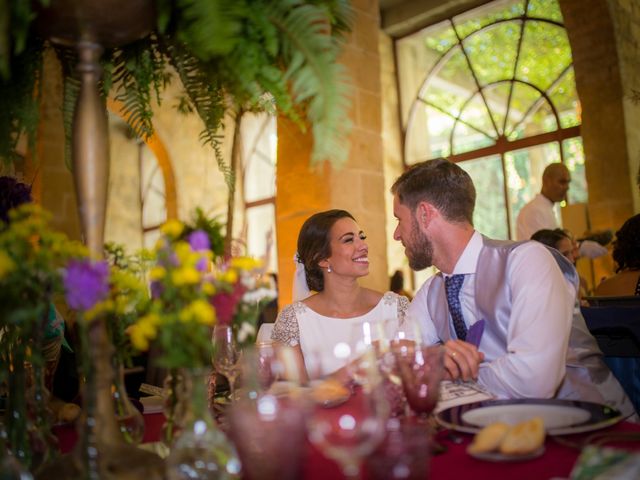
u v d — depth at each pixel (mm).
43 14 1009
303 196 4055
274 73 1096
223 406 1530
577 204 6926
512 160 8430
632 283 2564
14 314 919
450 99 9133
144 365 2477
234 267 961
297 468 822
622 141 6258
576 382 1760
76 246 1013
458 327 1920
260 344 1478
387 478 784
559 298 1658
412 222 1915
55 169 6297
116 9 1007
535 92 8203
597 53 6387
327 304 2670
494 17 8602
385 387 1134
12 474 834
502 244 1825
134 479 872
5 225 1047
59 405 1583
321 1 1126
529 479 886
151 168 12711
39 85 1300
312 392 920
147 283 991
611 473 720
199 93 1349
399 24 9523
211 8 986
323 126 999
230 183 1414
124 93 1434
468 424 1136
